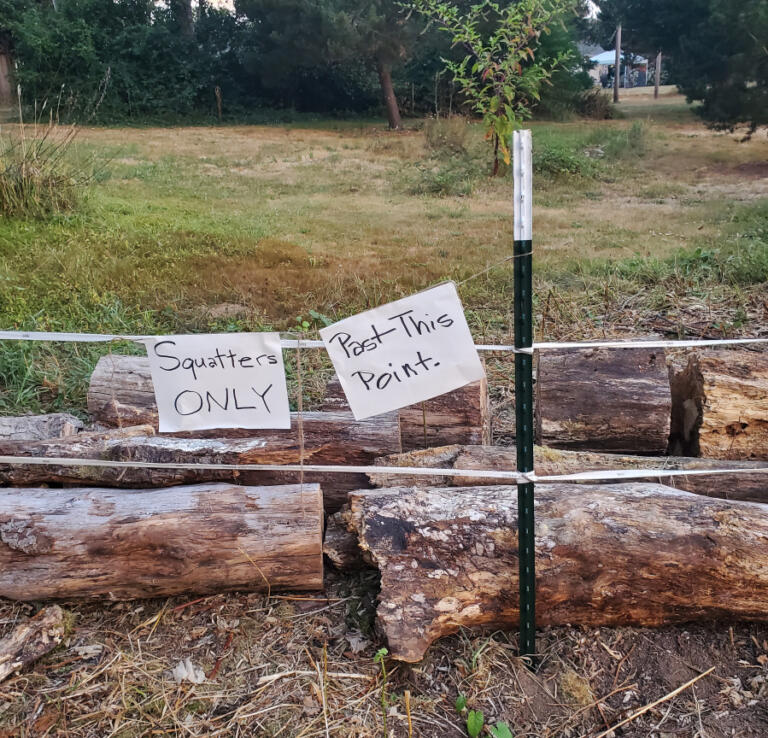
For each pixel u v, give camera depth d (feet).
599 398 11.30
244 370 8.23
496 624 8.49
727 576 8.11
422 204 38.04
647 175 46.73
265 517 8.75
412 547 8.36
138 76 76.28
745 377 10.93
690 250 26.04
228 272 23.54
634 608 8.41
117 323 18.21
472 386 11.34
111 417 11.95
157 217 30.78
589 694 7.82
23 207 27.94
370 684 7.89
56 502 8.89
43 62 72.08
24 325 17.54
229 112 79.30
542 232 30.53
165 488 9.34
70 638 8.49
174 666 8.12
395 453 10.27
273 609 8.85
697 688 7.88
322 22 64.39
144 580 8.68
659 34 78.02
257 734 7.32
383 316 7.75
